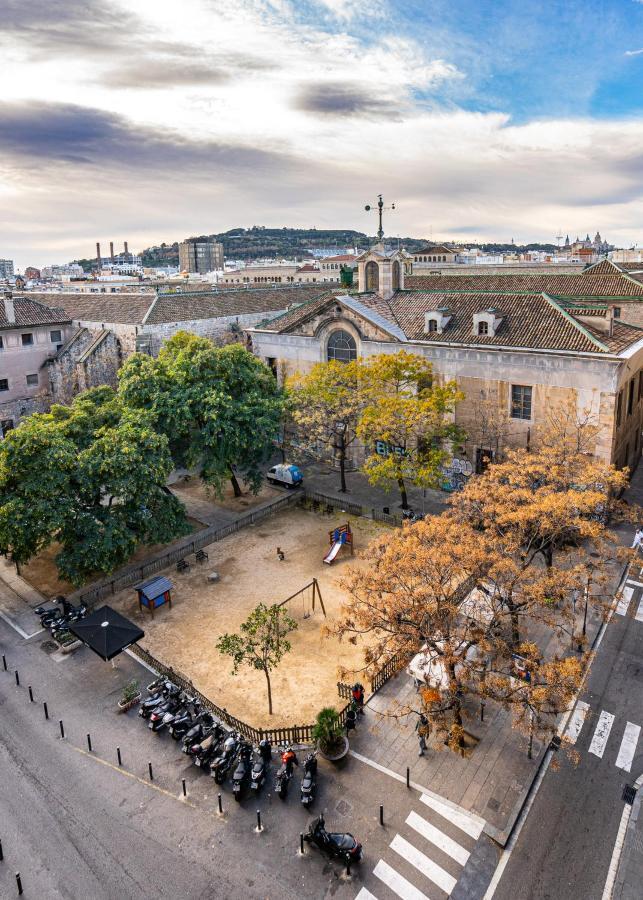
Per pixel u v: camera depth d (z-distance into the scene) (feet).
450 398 139.03
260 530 143.43
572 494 89.25
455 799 73.00
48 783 76.79
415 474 144.97
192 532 138.31
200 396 141.79
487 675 74.43
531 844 67.51
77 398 149.07
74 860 67.05
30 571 127.03
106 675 96.17
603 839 67.77
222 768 76.13
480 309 158.51
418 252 433.07
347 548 131.54
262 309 239.09
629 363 132.67
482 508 91.15
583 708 85.87
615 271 204.13
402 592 76.48
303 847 67.77
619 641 99.60
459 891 62.85
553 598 81.46
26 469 106.73
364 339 165.78
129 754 81.10
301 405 160.66
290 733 81.87
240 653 83.10
